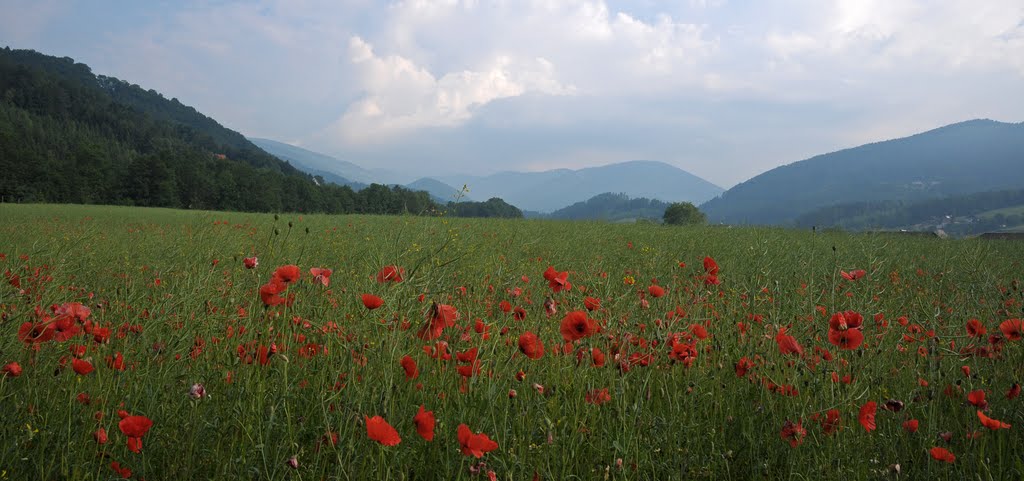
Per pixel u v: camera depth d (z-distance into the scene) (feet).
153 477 7.09
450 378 8.49
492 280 15.75
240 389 7.72
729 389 10.16
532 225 59.98
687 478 8.14
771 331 11.45
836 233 51.78
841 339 9.05
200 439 7.43
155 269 17.37
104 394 7.60
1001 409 9.36
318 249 24.82
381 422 5.92
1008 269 27.61
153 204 291.17
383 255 13.57
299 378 8.46
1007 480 7.64
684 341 11.02
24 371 8.04
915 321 13.16
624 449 7.64
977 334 10.21
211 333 9.62
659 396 9.64
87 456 7.04
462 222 52.21
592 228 58.85
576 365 9.59
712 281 13.56
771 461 8.49
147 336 9.32
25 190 262.06
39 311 8.89
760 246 23.02
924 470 8.24
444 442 7.68
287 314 9.18
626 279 15.20
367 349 8.54
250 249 21.85
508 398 8.10
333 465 7.22
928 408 9.61
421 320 9.04
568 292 14.03
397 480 7.02
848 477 7.98
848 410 8.84
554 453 7.75
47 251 14.99
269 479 6.45
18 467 6.53
